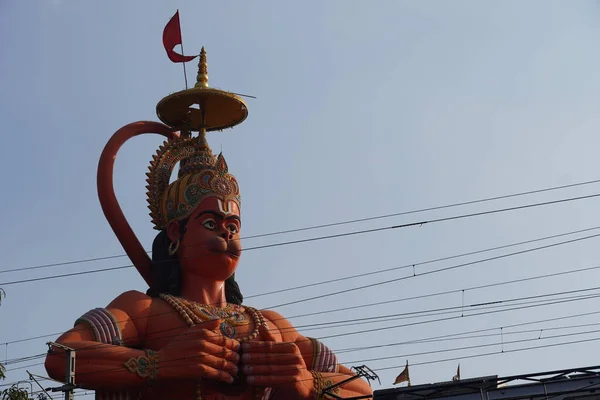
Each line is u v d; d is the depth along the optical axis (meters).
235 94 32.09
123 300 29.09
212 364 27.56
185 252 30.44
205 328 28.22
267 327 30.12
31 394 27.86
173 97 31.80
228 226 30.81
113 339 27.81
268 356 28.58
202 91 31.67
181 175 31.72
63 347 25.25
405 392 28.56
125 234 30.86
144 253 31.11
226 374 27.89
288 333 31.12
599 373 27.58
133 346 28.62
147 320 28.92
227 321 29.45
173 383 27.86
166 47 33.53
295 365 28.77
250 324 29.94
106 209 30.91
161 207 31.59
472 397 28.31
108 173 31.22
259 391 29.02
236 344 28.53
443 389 28.42
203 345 27.50
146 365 27.05
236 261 30.81
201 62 32.69
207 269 30.23
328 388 29.41
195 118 33.03
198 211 30.64
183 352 27.36
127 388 27.48
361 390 30.91
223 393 28.53
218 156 31.83
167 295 29.72
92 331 27.61
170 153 32.12
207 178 31.12
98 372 26.48
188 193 30.88
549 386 27.94
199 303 29.91
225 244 30.42
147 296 29.70
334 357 31.52
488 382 27.92
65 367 26.44
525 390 28.06
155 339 28.67
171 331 28.73
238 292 31.73
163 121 33.12
